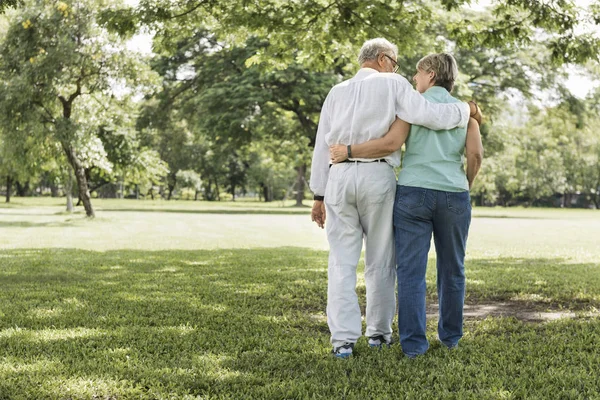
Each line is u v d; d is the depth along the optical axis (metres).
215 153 42.56
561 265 9.48
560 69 31.50
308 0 8.96
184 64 35.81
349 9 8.88
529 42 9.52
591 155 66.19
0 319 4.78
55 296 5.99
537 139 58.62
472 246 14.30
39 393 2.92
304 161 44.00
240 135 33.91
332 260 3.74
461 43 9.61
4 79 21.81
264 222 25.50
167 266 8.98
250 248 13.03
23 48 21.20
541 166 67.00
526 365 3.49
